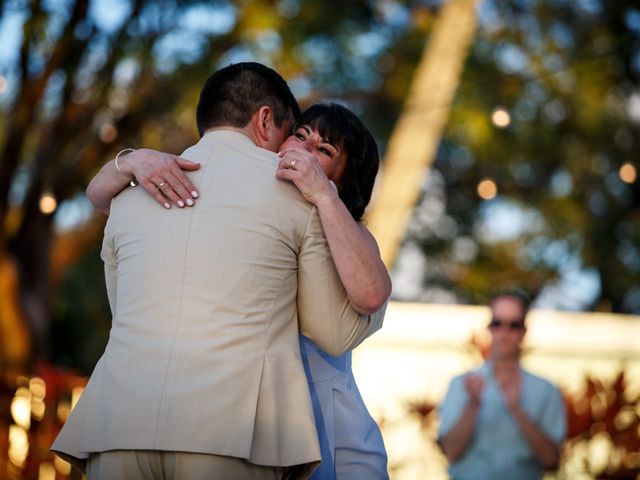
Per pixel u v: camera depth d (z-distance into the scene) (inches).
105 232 130.9
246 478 118.2
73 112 401.1
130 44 375.2
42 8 336.5
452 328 337.1
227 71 133.9
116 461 118.5
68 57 370.3
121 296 124.2
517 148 582.6
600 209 653.9
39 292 432.1
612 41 508.4
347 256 123.6
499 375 220.7
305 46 499.8
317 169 125.7
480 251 667.4
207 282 119.9
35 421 238.8
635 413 286.7
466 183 646.5
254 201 123.7
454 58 441.4
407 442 307.7
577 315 358.0
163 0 379.6
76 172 416.5
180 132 456.8
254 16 430.0
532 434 215.9
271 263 122.3
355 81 528.4
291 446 119.9
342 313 125.9
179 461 116.6
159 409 116.3
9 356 421.4
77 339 668.7
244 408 117.4
